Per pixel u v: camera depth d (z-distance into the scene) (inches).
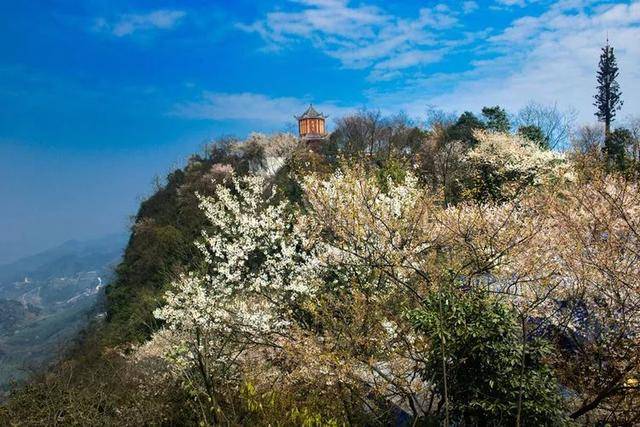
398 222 463.5
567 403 351.9
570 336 398.3
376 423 411.2
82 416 437.1
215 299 539.5
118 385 524.7
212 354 499.8
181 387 466.6
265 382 470.9
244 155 2011.6
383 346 402.9
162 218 1846.7
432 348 341.4
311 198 476.1
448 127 1621.6
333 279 519.5
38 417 441.1
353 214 439.2
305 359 398.3
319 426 380.5
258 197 632.4
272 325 520.7
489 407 310.8
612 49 1849.2
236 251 572.1
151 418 442.6
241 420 422.9
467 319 335.0
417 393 388.8
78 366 900.6
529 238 398.3
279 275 541.0
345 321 432.1
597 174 468.1
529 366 328.2
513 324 331.0
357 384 395.2
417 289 425.7
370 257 439.8
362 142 1526.8
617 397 358.3
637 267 394.9
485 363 321.4
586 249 404.5
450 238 436.1
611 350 353.7
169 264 1396.4
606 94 1862.7
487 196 692.7
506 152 1113.4
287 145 1849.2
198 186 1804.9
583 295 397.7
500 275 414.3
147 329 1087.6
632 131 1200.8
